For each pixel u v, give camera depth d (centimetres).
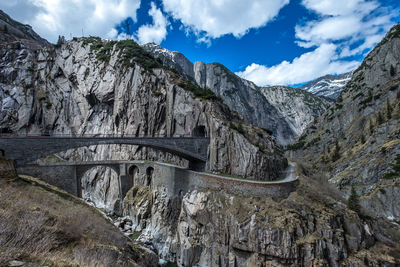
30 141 4122
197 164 6241
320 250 3494
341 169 9044
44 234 1302
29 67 11344
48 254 1120
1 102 10356
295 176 5781
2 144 3850
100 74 9750
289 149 16388
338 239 3722
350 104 12850
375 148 8250
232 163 5369
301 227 3647
